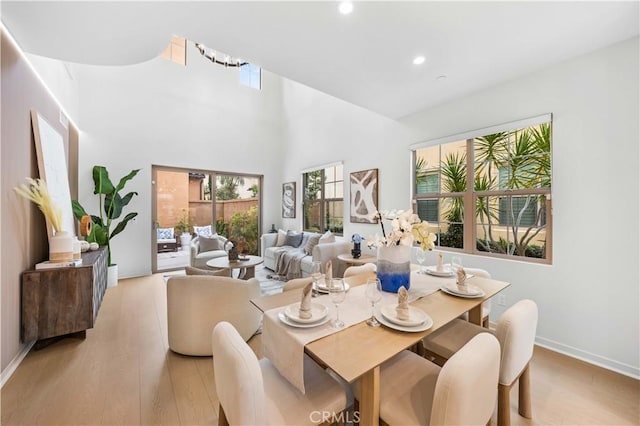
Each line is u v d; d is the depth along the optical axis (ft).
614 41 6.74
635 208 6.57
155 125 16.69
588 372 6.73
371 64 7.83
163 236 17.60
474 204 10.05
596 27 6.20
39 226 8.65
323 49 7.09
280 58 7.51
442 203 11.17
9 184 6.67
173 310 7.17
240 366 2.94
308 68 8.05
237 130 20.17
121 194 15.48
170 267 17.66
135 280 14.87
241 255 14.14
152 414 5.21
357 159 15.07
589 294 7.26
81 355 7.23
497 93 9.09
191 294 7.00
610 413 5.33
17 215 7.07
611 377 6.52
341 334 3.90
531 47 7.00
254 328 7.97
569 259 7.61
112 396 5.66
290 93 21.04
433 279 6.66
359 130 14.93
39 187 7.77
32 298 7.22
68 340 8.04
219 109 19.34
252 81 21.29
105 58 7.35
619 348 6.78
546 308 8.04
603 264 7.04
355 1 5.40
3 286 6.28
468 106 9.90
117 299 11.70
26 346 7.27
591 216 7.23
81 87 14.37
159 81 16.88
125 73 15.71
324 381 4.14
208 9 5.54
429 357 6.15
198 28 6.18
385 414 3.59
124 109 15.64
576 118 7.46
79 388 5.90
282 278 15.53
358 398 4.16
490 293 5.75
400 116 12.19
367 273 7.56
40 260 8.70
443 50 7.14
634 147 6.57
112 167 15.24
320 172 18.24
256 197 21.44
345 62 7.72
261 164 21.36
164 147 16.99
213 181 19.38
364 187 14.40
